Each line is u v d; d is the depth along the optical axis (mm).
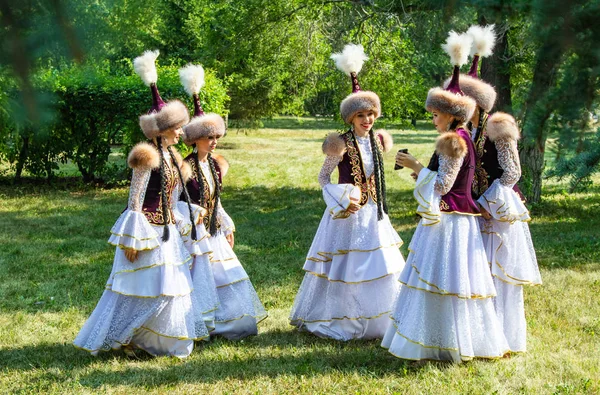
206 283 4824
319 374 4180
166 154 4609
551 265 7328
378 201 4762
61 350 4695
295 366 4340
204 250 4844
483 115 4445
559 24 1698
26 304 5887
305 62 13547
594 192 13359
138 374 4203
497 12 1951
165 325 4461
